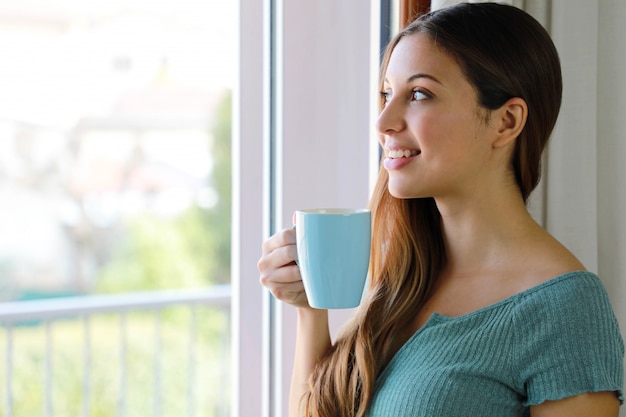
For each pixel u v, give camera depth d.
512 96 1.15
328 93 1.66
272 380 1.75
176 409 7.73
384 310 1.31
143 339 7.73
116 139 8.23
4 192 7.96
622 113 1.64
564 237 1.60
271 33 1.67
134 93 8.20
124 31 8.06
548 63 1.18
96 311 3.08
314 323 1.39
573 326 1.07
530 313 1.10
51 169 8.07
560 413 1.07
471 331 1.15
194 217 8.50
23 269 8.12
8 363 2.97
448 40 1.13
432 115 1.13
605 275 1.68
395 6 1.61
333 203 1.69
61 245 8.20
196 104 8.38
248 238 1.74
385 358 1.27
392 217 1.34
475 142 1.15
